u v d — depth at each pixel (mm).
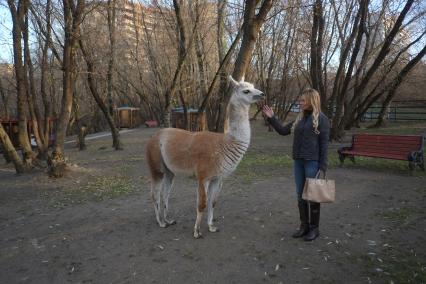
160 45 17453
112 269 3879
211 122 10703
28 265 4070
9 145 10141
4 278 3777
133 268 3881
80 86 24203
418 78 25250
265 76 26578
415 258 3896
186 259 4055
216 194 4805
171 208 6113
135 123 36594
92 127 32188
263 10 7582
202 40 12688
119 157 13383
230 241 4531
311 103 4168
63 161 9344
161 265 3928
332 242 4387
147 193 7375
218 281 3549
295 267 3789
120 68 23141
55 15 11953
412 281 3416
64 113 9273
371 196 6324
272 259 3986
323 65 19812
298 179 4430
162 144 4883
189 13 11992
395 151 8438
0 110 29219
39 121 12438
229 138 4410
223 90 9617
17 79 10492
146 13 16016
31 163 10688
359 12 14281
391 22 15734
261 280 3545
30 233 5164
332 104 16156
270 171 9242
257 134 21047
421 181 7238
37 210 6426
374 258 3928
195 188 7559
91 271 3855
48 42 11922
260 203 6180
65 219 5773
